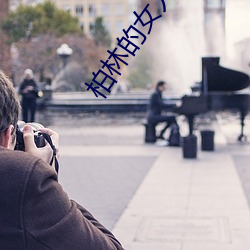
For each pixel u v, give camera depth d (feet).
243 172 42.29
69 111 106.52
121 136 71.05
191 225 27.09
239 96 61.16
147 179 39.55
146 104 107.04
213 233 25.72
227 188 35.96
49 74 168.04
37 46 160.35
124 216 28.96
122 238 25.17
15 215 7.15
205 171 42.88
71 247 7.32
